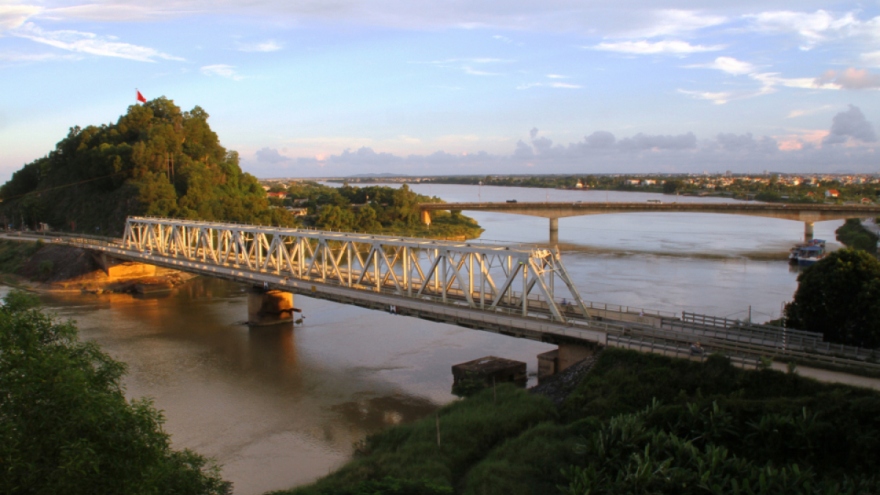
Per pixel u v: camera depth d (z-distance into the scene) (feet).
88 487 79.10
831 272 174.09
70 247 427.33
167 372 213.25
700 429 128.26
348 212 617.21
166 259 345.72
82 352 106.93
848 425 118.42
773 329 169.99
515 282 357.61
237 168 631.56
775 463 118.42
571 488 112.37
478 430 146.30
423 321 282.97
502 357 217.15
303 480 139.13
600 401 149.79
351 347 241.55
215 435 163.63
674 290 321.32
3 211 624.18
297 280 262.67
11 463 74.79
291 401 186.39
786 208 576.61
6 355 86.69
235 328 274.36
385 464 134.21
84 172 577.43
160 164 543.39
